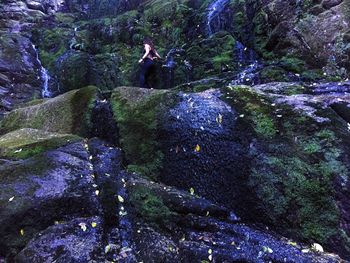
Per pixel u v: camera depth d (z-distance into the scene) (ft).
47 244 9.02
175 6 43.19
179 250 9.53
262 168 11.71
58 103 18.43
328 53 22.88
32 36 47.44
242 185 11.80
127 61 39.93
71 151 13.25
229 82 23.34
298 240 10.19
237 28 33.09
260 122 13.10
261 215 11.09
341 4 23.94
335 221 9.99
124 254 9.21
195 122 13.75
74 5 63.26
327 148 11.54
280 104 13.94
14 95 35.55
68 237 9.21
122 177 12.50
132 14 46.55
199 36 37.55
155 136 14.14
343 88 16.07
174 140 13.70
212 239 9.87
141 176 13.30
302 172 11.14
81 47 43.04
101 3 58.59
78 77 35.63
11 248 9.43
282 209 10.78
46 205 10.27
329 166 11.02
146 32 42.37
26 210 10.08
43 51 44.24
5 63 38.52
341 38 22.40
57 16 58.85
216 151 12.80
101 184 11.48
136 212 10.86
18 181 11.15
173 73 31.19
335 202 10.29
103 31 45.68
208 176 12.60
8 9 55.98
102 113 16.17
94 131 16.15
